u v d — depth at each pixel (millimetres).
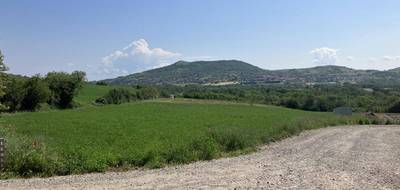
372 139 33094
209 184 12344
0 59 19875
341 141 30578
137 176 13898
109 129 34219
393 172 15336
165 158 17812
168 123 42000
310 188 11961
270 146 26281
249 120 48500
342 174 14602
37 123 41219
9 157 14430
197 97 126312
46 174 14227
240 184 12383
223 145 22688
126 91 108938
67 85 83312
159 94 131125
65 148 18734
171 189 11562
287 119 50844
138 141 24109
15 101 69062
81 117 51438
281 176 13945
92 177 13680
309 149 24500
